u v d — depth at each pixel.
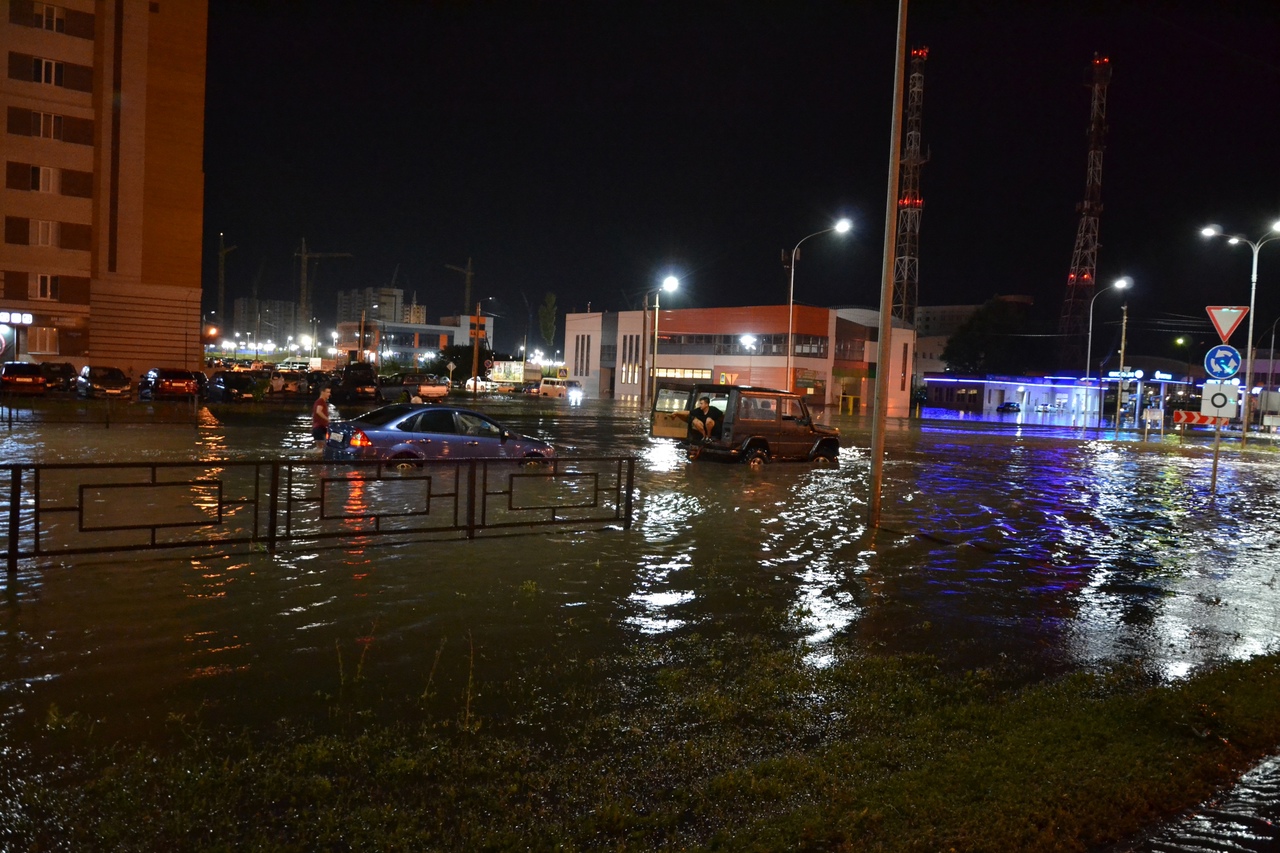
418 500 13.38
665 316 78.56
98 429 24.50
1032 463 25.94
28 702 5.13
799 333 71.19
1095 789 4.27
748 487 16.72
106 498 12.54
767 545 10.90
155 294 54.75
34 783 4.12
